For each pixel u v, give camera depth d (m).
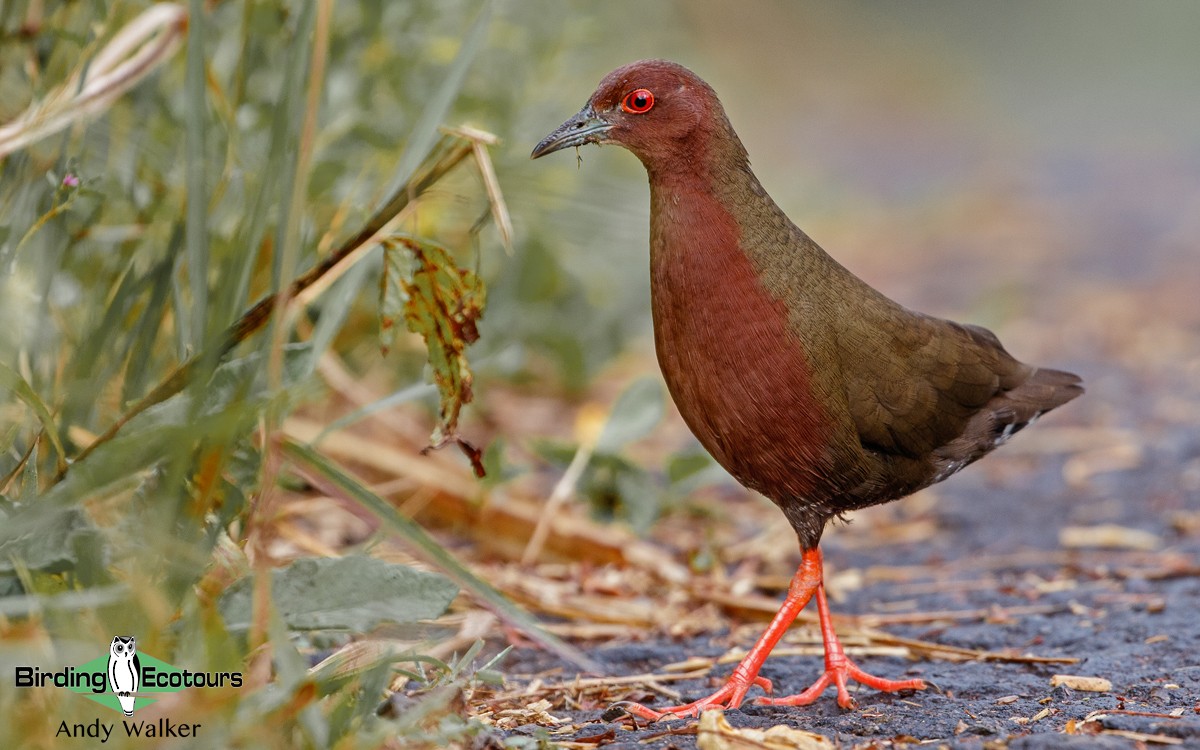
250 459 7.31
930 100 53.78
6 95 8.92
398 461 12.07
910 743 7.07
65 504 6.30
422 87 13.03
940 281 26.20
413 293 7.55
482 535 11.86
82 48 8.36
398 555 9.25
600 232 14.81
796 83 50.72
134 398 7.91
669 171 8.55
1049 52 63.88
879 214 33.25
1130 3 65.25
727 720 7.86
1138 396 18.52
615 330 17.30
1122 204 33.84
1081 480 15.03
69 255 8.94
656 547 12.47
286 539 10.42
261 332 7.51
